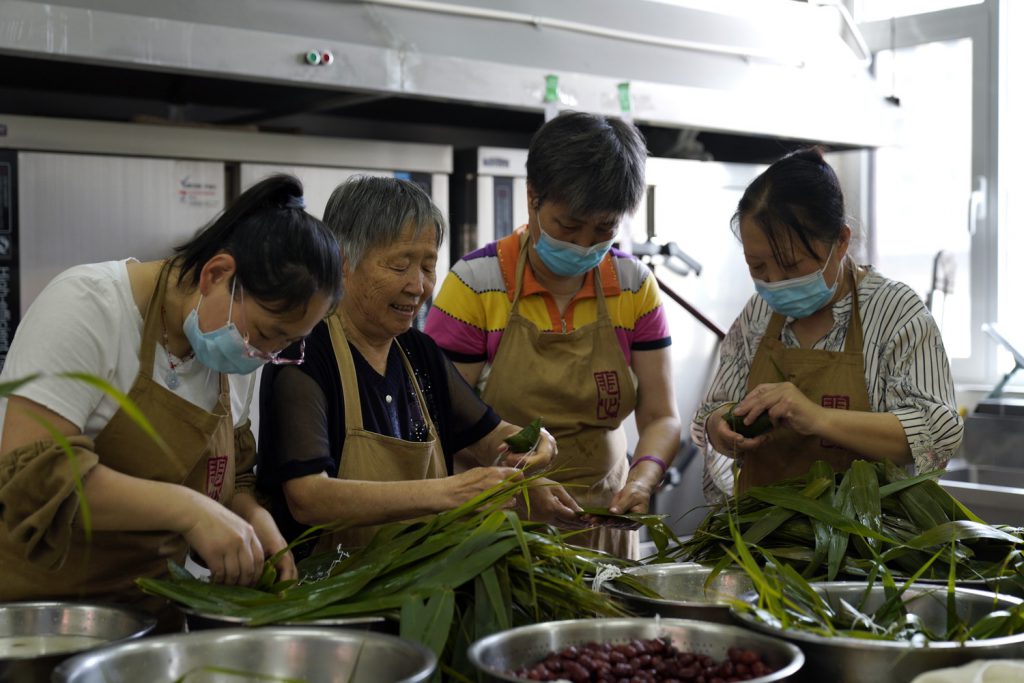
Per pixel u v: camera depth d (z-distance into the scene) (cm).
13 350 152
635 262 237
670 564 175
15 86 347
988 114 430
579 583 156
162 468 159
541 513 201
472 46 319
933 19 442
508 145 450
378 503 173
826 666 128
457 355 228
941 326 441
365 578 148
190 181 312
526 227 234
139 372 155
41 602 147
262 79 285
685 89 364
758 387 212
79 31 257
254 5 285
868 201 464
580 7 348
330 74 291
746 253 213
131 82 350
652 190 398
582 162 203
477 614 146
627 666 125
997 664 123
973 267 434
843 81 421
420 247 181
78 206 296
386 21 306
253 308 146
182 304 155
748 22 392
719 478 238
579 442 228
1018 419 371
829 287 211
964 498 290
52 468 142
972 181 434
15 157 287
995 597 152
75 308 151
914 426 204
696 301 411
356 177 187
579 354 226
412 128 428
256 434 317
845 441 204
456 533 159
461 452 216
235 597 146
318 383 181
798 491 192
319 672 127
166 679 124
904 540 183
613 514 200
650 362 237
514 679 113
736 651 127
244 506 172
